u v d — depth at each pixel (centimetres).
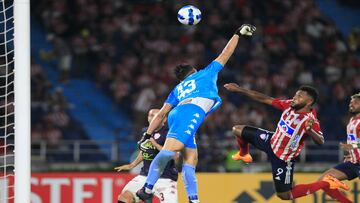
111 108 7788
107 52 8219
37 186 5228
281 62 8319
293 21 8894
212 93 3322
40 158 6569
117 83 7888
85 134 7494
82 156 7144
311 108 3553
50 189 5231
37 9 8544
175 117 3291
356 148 3838
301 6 9106
